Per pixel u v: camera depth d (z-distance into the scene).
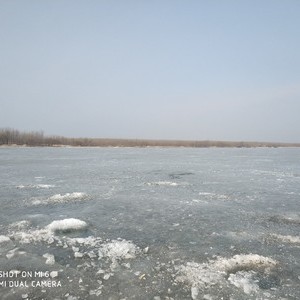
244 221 9.45
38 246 6.98
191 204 11.88
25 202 12.01
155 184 17.28
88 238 7.52
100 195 13.62
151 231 8.29
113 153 56.81
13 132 85.69
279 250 6.95
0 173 22.09
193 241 7.50
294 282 5.34
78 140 101.44
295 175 22.55
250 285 5.16
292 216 10.08
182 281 5.32
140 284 5.22
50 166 28.00
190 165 31.11
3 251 6.63
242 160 41.03
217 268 5.86
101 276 5.52
